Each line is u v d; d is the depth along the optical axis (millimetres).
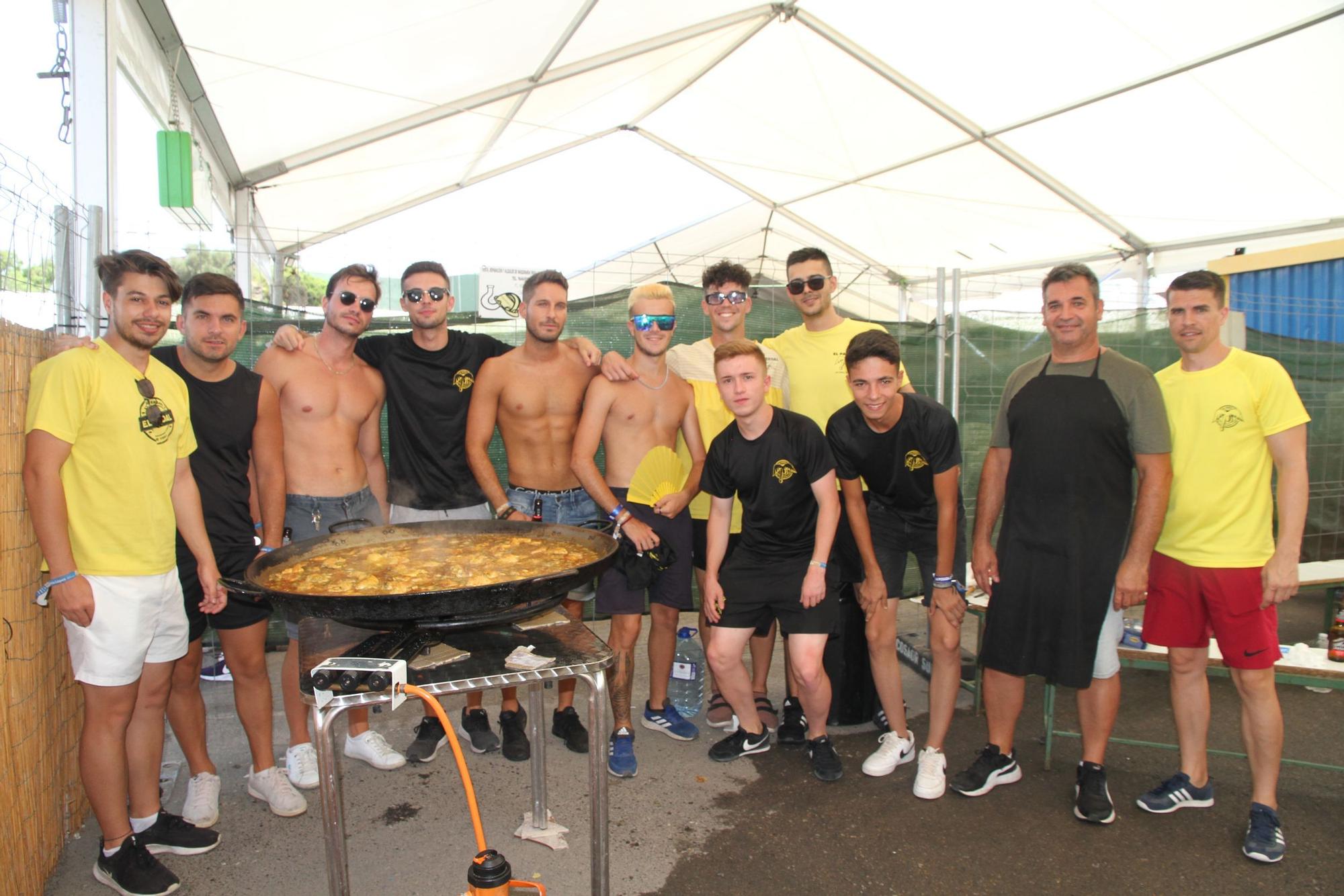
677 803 2916
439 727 3350
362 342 3199
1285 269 5812
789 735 3371
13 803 2172
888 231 9758
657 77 6816
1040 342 5004
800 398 3451
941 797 2941
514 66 5539
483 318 4621
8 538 2172
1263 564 2572
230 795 2945
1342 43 4809
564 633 2057
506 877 1665
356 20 4172
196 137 4883
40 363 2322
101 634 2227
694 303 4754
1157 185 6961
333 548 2389
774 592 2984
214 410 2633
